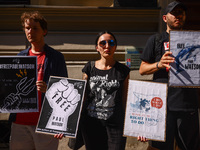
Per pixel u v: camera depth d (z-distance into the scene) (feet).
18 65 7.07
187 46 6.93
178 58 6.95
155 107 6.95
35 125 7.22
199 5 11.80
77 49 11.28
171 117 7.34
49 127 6.86
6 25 11.25
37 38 7.22
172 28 7.43
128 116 6.94
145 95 7.00
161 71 7.45
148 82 7.04
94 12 11.21
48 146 7.33
